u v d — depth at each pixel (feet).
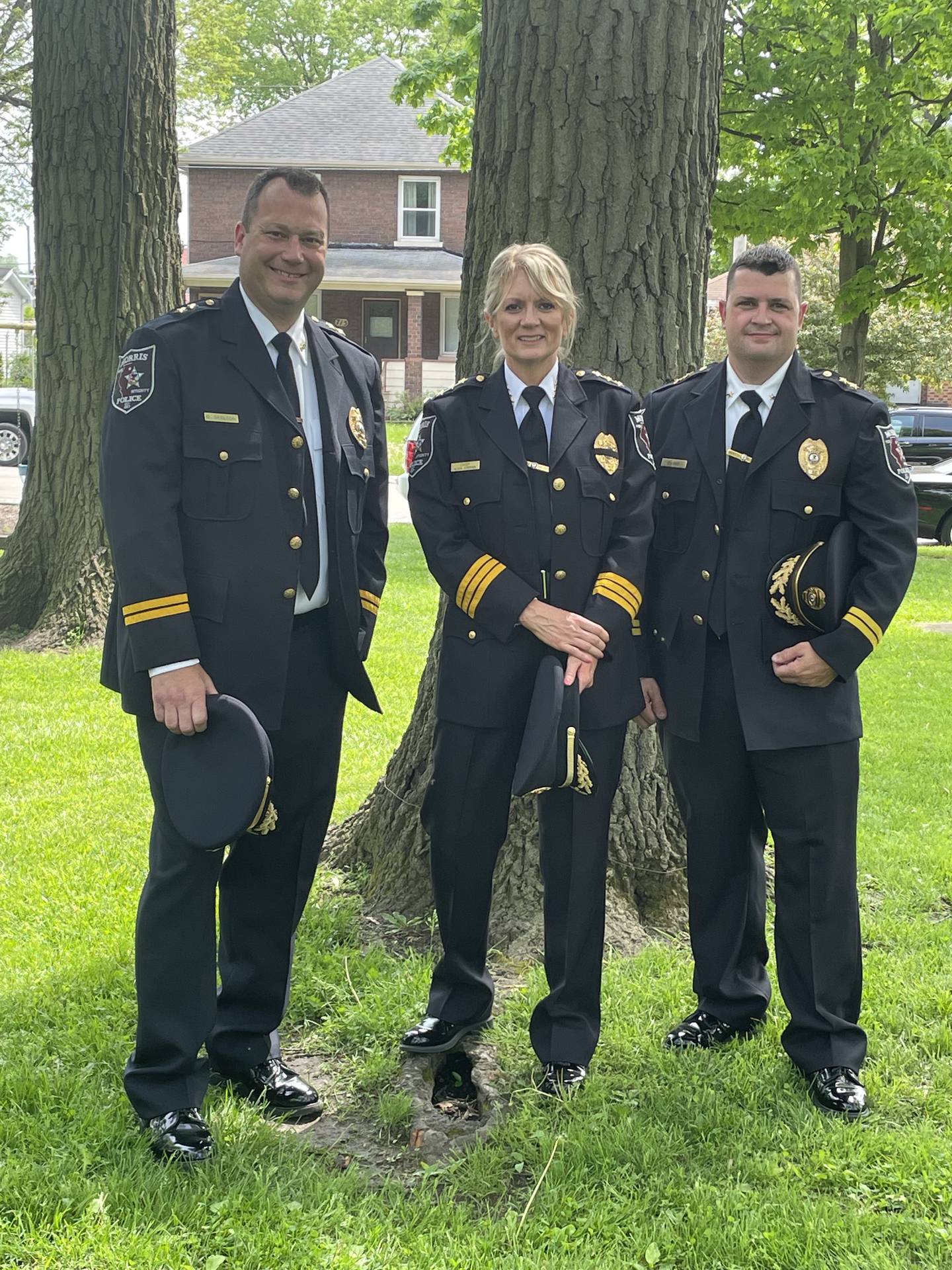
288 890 9.67
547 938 9.80
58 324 25.35
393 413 83.25
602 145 11.53
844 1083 9.36
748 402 9.63
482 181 12.16
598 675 9.45
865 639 9.25
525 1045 10.21
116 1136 8.73
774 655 9.55
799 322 9.47
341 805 16.67
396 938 12.34
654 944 11.98
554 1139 8.84
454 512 9.59
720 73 12.17
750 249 9.53
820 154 46.06
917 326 77.41
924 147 46.11
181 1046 8.77
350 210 92.89
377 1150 9.09
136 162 25.00
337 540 9.14
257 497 8.74
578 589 9.43
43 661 23.85
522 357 9.23
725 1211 8.02
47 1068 9.71
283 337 9.00
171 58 25.44
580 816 9.54
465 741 9.64
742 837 10.19
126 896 13.34
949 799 17.81
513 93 11.69
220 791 8.25
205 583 8.71
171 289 26.04
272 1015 9.75
